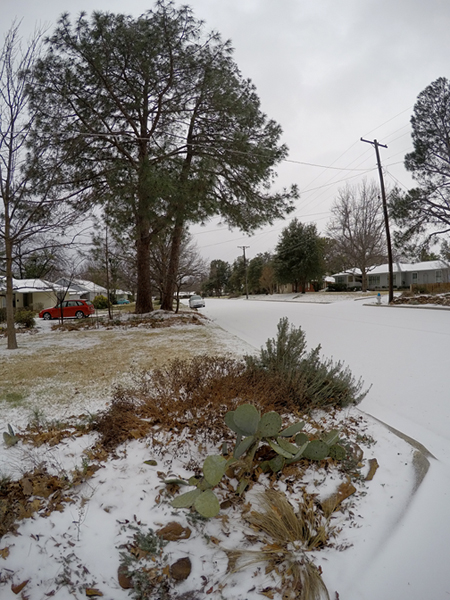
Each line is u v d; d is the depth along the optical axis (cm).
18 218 1088
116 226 1545
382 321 1451
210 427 359
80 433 381
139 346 1014
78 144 1435
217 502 245
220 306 3291
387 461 333
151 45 1453
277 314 1969
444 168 2333
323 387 466
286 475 309
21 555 223
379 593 204
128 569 217
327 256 5066
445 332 1086
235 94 1627
